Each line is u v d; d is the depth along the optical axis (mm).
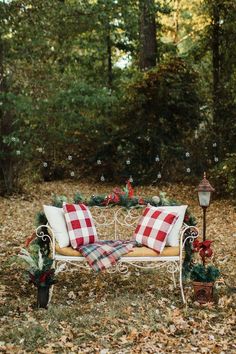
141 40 16266
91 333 4316
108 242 5621
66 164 16406
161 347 4090
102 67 20516
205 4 13938
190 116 14727
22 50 11656
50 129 12344
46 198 12734
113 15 12055
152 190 14062
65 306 5043
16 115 11930
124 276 6168
